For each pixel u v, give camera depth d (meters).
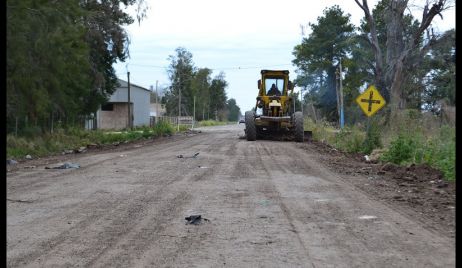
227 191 10.98
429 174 12.91
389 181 12.46
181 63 87.44
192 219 8.18
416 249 6.48
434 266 5.80
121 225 7.91
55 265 5.95
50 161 18.25
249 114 28.77
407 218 8.20
